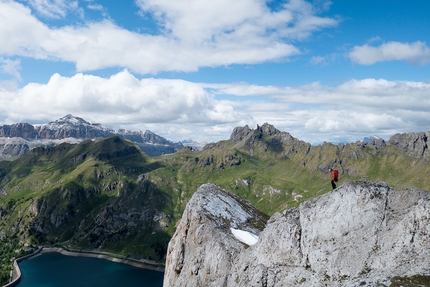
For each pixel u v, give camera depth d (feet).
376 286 159.53
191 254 325.01
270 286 211.41
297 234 223.51
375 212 197.06
